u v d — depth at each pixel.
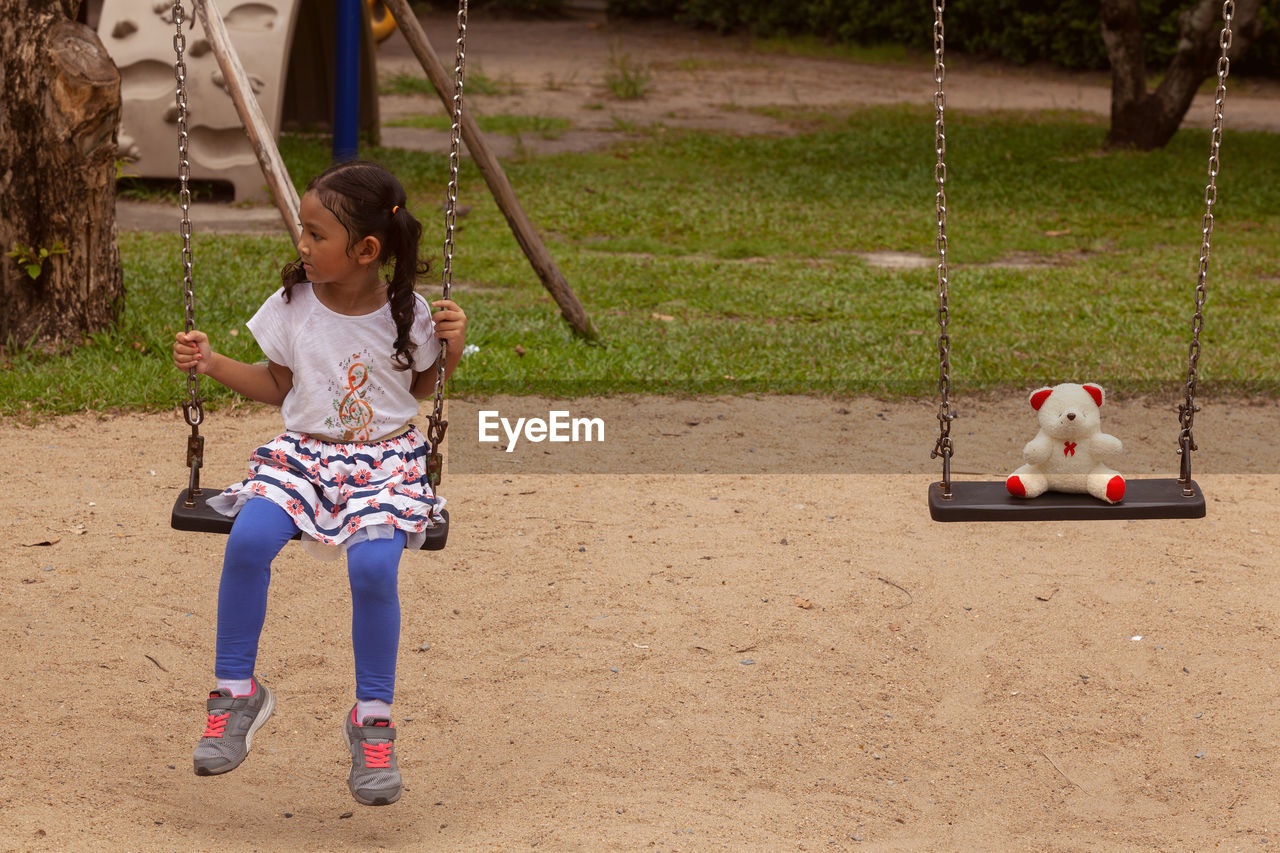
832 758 3.65
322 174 3.06
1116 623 4.53
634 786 3.47
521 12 35.66
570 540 5.19
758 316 9.20
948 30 30.05
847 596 4.71
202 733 3.69
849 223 12.92
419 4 35.00
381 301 3.23
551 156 16.52
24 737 3.57
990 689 4.07
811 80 26.47
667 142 17.94
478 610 4.55
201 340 3.26
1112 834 3.30
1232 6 3.96
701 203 13.77
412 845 3.14
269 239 10.64
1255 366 7.93
